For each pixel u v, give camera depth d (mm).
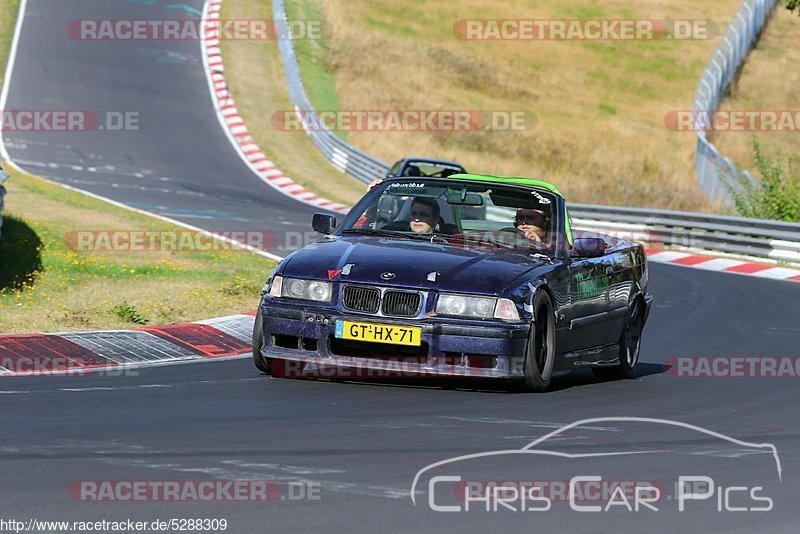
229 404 27266
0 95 137750
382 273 29469
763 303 59656
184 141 130375
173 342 38219
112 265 51188
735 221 85688
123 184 102562
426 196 33469
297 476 20016
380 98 167375
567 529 17297
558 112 181375
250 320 43531
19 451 21406
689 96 198000
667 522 17953
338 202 108812
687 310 56219
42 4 179250
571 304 31844
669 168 153375
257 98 154125
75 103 139125
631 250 37406
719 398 31969
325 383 30578
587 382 34625
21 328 38531
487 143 156750
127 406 26797
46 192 73188
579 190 129250
